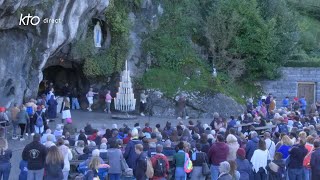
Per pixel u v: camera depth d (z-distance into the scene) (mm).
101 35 36062
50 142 16609
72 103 36500
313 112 33562
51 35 29000
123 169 16453
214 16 39000
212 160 16859
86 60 35156
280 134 20156
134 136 17938
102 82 36719
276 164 16719
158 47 37906
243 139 19531
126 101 33250
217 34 38750
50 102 30531
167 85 36625
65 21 29844
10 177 18781
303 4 48375
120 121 32531
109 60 35938
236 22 38938
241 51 39250
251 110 33750
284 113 29203
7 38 27469
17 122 25297
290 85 40500
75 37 32625
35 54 29219
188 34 39125
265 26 39125
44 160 15289
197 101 36219
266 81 40375
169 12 38906
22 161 16203
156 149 16562
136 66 37219
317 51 44469
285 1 45281
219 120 25438
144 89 36375
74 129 26266
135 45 37406
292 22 40719
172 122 33312
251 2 39594
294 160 17219
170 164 18016
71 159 17250
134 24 37500
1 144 15719
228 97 36938
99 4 32469
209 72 38469
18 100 28234
